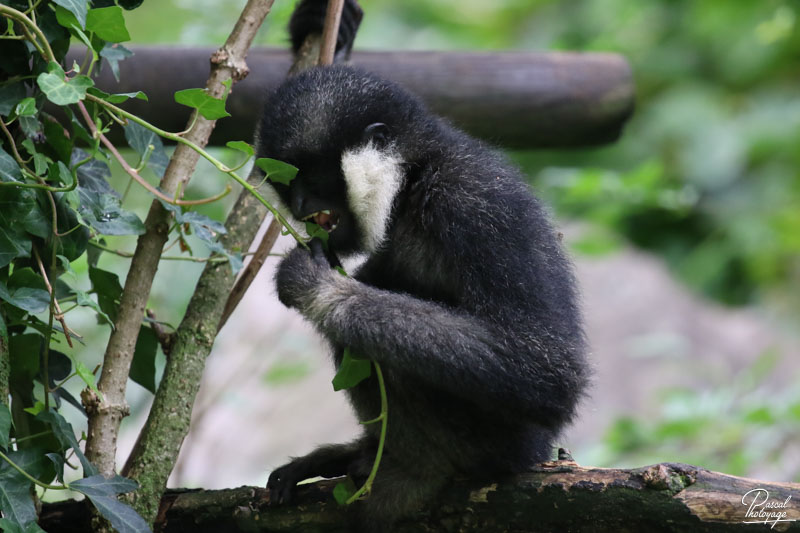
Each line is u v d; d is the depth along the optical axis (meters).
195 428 13.41
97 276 8.30
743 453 14.00
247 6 8.58
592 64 12.50
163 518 8.51
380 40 26.86
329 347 9.85
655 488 7.54
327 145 9.07
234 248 8.71
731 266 23.08
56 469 7.32
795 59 24.70
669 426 14.58
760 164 23.98
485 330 8.35
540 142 12.70
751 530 7.23
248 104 11.32
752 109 24.47
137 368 8.95
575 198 15.39
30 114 7.04
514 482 8.16
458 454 8.41
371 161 9.09
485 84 12.18
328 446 9.54
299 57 10.68
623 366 20.45
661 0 26.12
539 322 8.42
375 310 8.31
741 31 25.03
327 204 9.22
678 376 20.05
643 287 22.52
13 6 7.47
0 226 7.34
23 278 7.46
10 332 7.94
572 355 8.48
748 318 22.47
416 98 9.76
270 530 8.51
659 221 23.81
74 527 8.52
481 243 8.56
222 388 14.16
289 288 8.59
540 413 8.43
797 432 15.41
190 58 11.15
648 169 14.96
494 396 8.26
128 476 8.15
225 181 12.85
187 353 8.52
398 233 9.19
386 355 8.22
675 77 25.23
